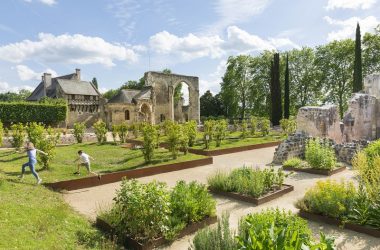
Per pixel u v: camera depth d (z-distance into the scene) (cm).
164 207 707
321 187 852
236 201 1007
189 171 1527
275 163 1712
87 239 693
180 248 678
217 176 1138
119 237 705
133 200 698
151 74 4953
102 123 2594
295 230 461
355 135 2234
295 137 1802
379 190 789
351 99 2306
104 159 1673
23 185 1029
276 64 4509
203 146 2236
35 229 674
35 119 4153
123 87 8000
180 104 6506
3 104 3925
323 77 4794
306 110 2045
